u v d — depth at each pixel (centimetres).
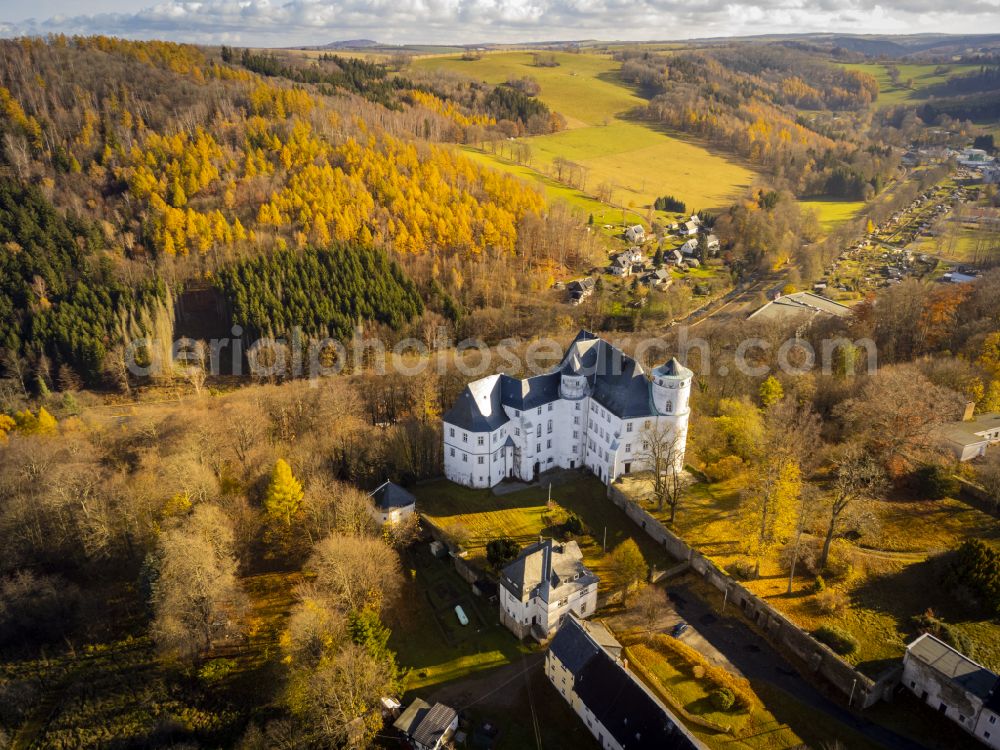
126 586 10731
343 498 10900
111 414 18125
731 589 9719
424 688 8719
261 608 10112
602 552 10825
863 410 12769
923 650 8150
